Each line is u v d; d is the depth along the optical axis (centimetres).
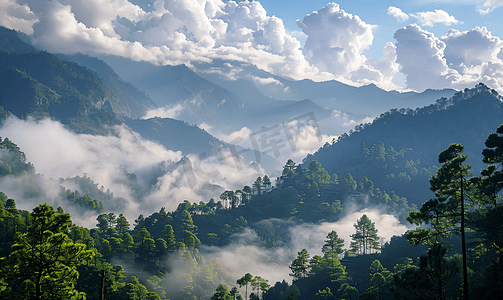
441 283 4000
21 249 4366
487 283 4672
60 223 4753
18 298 4409
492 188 5144
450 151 5338
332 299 11400
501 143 5434
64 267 4600
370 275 12262
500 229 4681
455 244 9212
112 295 11431
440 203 5359
